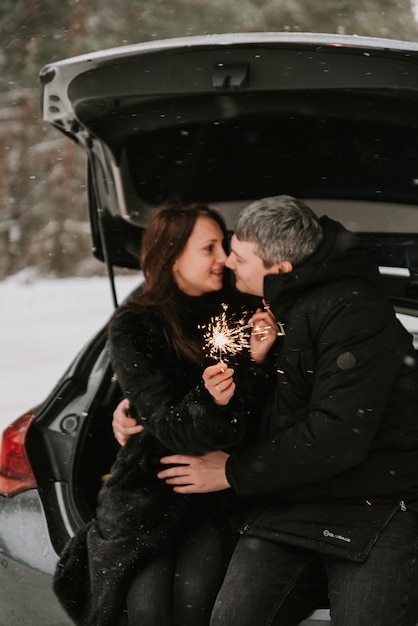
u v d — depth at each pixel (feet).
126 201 10.14
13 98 66.03
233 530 8.13
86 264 67.97
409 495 7.61
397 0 60.54
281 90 8.20
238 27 55.11
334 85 7.91
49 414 9.21
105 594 7.75
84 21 54.80
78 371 9.61
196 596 7.73
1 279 67.46
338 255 7.86
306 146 9.39
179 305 8.57
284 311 7.94
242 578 7.53
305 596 7.63
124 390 8.23
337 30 58.13
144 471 8.22
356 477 7.62
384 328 7.65
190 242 8.40
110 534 7.94
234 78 8.09
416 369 7.95
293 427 7.67
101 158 9.87
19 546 8.35
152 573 7.79
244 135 9.40
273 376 8.58
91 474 9.32
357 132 8.98
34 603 8.23
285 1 55.47
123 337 8.35
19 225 68.08
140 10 54.95
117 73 8.57
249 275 8.13
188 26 55.11
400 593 7.12
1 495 8.76
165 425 7.84
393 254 10.05
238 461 7.75
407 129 8.55
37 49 53.52
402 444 7.70
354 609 7.06
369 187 9.54
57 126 9.81
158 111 9.09
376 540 7.31
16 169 67.72
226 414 7.74
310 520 7.57
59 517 8.46
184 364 8.36
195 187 10.17
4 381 24.47
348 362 7.53
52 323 37.06
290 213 7.89
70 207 68.23
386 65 7.64
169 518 8.00
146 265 8.54
